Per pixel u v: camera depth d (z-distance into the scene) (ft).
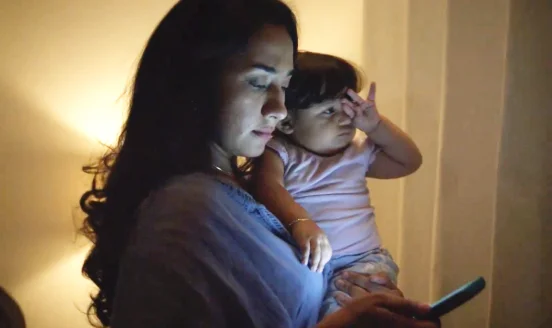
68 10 4.35
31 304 4.65
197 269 2.06
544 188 2.83
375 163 3.45
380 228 4.53
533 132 2.82
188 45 2.38
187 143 2.47
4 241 4.54
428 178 3.69
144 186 2.49
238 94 2.37
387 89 4.26
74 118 4.48
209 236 2.15
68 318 4.72
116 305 2.07
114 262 2.53
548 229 2.84
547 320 2.87
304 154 3.18
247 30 2.32
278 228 2.60
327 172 3.16
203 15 2.37
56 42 4.37
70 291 4.69
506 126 2.89
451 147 3.31
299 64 3.10
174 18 2.45
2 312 4.45
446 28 3.27
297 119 3.13
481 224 3.21
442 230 3.39
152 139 2.50
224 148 2.57
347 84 3.13
